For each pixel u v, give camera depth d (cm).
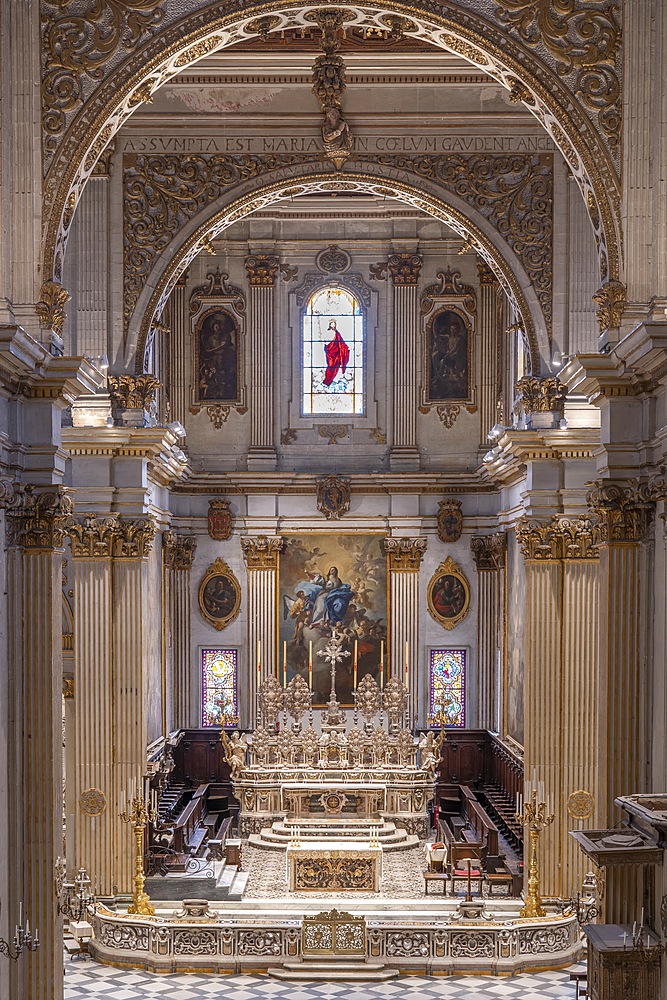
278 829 2567
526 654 2105
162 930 1844
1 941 1186
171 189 2089
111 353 2123
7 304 1339
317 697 3173
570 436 2039
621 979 1148
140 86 1379
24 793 1329
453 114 2064
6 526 1316
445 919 1948
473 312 3180
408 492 3180
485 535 3177
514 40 1370
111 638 2128
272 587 3172
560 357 2091
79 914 1409
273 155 2080
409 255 3170
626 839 1142
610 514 1370
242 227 3184
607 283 1377
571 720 2061
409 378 3184
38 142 1352
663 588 1295
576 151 1380
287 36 1967
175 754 3041
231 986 1769
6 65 1346
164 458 2500
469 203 2084
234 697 3181
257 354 3188
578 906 1386
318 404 3212
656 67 1352
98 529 2123
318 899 2150
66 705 2167
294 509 3188
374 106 2072
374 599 3186
